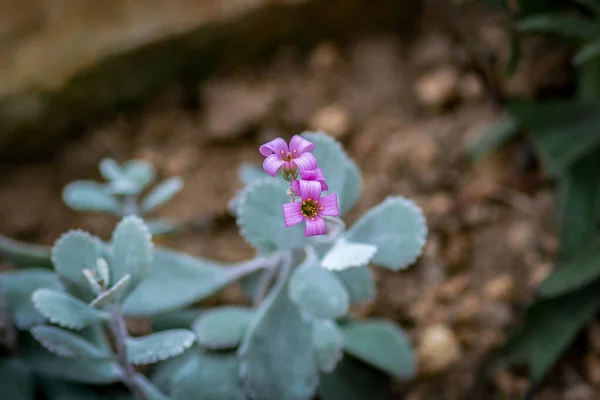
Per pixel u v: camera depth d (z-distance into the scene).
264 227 0.31
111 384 0.35
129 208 0.38
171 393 0.34
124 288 0.30
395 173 0.44
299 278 0.31
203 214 0.43
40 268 0.35
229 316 0.35
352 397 0.36
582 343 0.38
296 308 0.33
